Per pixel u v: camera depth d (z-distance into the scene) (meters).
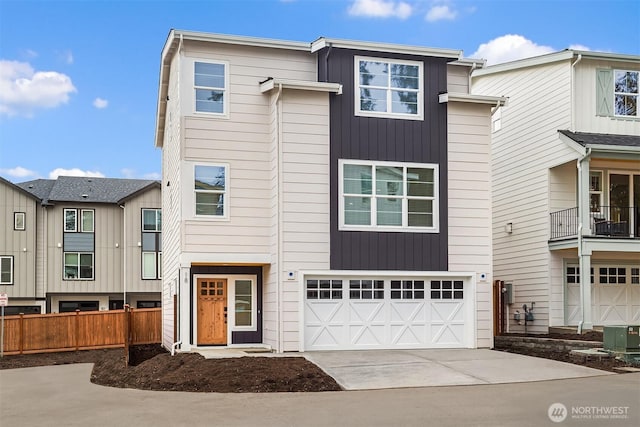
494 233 25.50
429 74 19.25
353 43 18.61
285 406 11.05
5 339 24.44
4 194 37.56
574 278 22.48
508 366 15.06
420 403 11.09
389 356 16.66
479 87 26.34
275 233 17.98
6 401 12.97
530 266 23.17
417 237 18.73
